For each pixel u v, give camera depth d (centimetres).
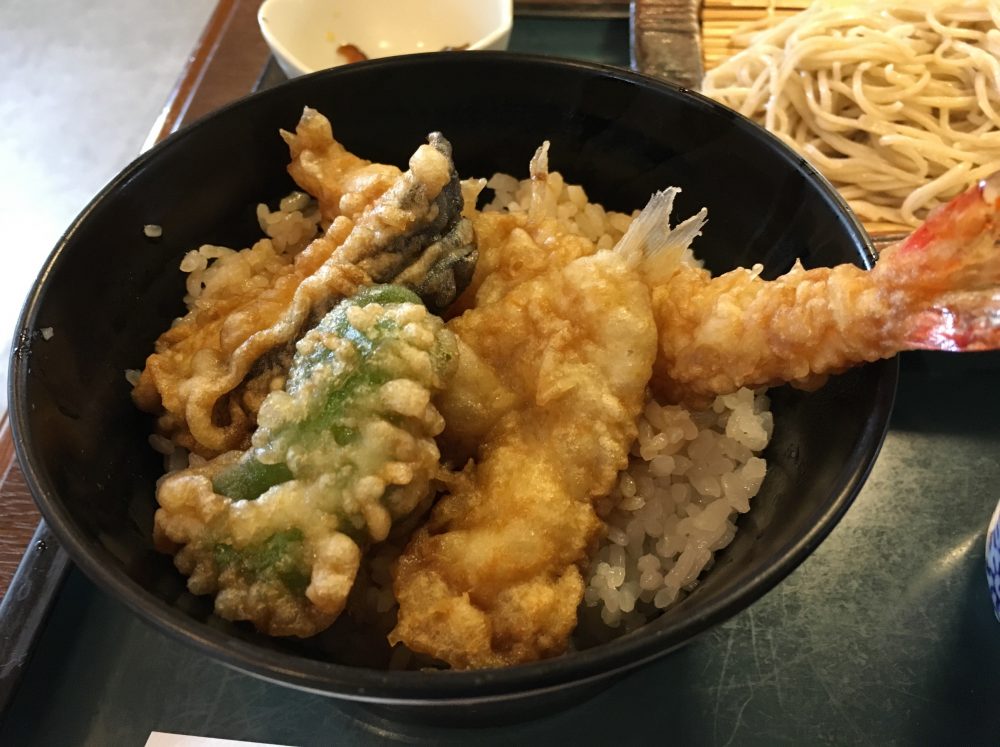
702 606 12
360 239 17
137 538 15
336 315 15
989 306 13
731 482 17
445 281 18
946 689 17
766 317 15
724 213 20
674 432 18
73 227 16
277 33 28
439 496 16
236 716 17
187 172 19
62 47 38
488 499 16
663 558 17
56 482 14
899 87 28
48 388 15
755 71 30
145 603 12
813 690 17
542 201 19
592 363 16
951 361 23
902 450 21
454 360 15
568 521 15
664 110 19
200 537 14
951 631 18
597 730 17
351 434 14
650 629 12
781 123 29
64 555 18
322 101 20
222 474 15
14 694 17
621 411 16
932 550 19
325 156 19
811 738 17
